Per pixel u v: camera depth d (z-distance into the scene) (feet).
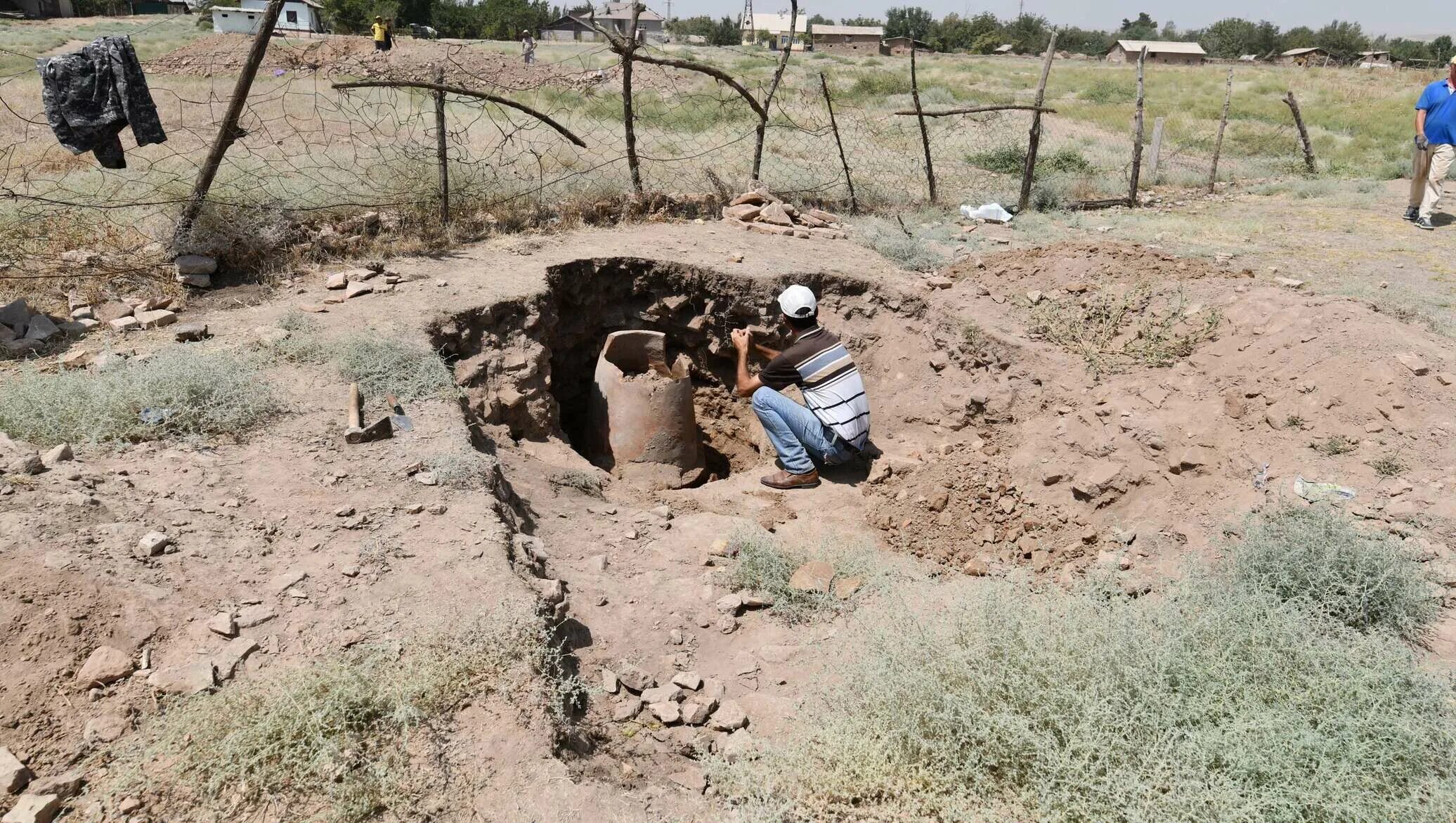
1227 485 15.53
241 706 8.94
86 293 19.57
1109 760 9.14
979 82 93.81
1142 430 16.92
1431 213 28.91
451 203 26.71
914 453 19.70
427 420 15.79
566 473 17.37
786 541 15.92
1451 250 26.37
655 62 27.96
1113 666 10.14
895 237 27.55
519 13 190.90
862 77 85.61
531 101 55.77
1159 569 13.85
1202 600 11.71
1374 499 13.94
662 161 35.29
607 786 9.02
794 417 18.66
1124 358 19.57
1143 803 8.63
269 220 22.91
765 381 19.25
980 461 18.10
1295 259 25.35
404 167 29.53
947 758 9.37
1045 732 9.36
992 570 15.11
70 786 8.18
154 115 19.51
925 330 22.41
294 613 10.48
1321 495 14.12
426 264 23.18
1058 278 22.84
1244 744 9.07
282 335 17.94
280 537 11.91
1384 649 10.50
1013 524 16.38
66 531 10.91
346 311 19.70
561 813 8.39
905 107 65.87
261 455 13.98
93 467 12.87
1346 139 54.39
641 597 13.12
